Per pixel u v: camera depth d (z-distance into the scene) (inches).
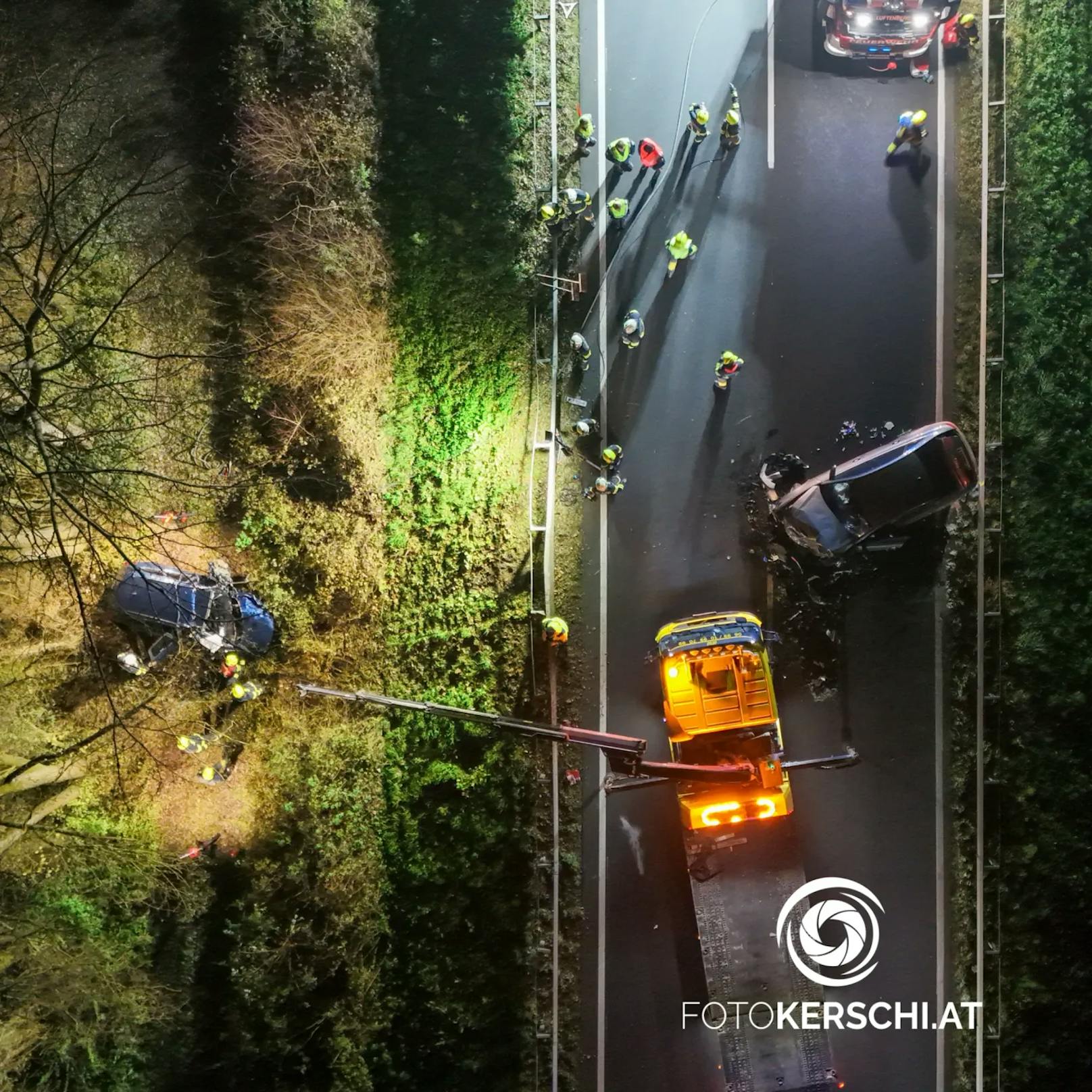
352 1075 561.9
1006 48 604.7
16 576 547.5
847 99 613.6
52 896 548.1
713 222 613.9
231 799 590.2
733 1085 555.2
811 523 572.7
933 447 565.3
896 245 608.4
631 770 436.1
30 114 602.5
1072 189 592.7
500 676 592.4
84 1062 546.3
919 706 592.1
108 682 591.2
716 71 615.5
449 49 614.2
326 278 590.6
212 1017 569.0
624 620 604.1
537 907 586.9
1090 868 569.3
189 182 613.9
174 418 589.0
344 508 606.2
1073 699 573.3
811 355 607.5
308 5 601.0
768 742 550.3
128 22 620.7
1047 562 582.2
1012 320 596.7
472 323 607.8
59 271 512.4
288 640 599.8
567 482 608.7
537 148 611.5
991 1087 571.5
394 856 584.7
